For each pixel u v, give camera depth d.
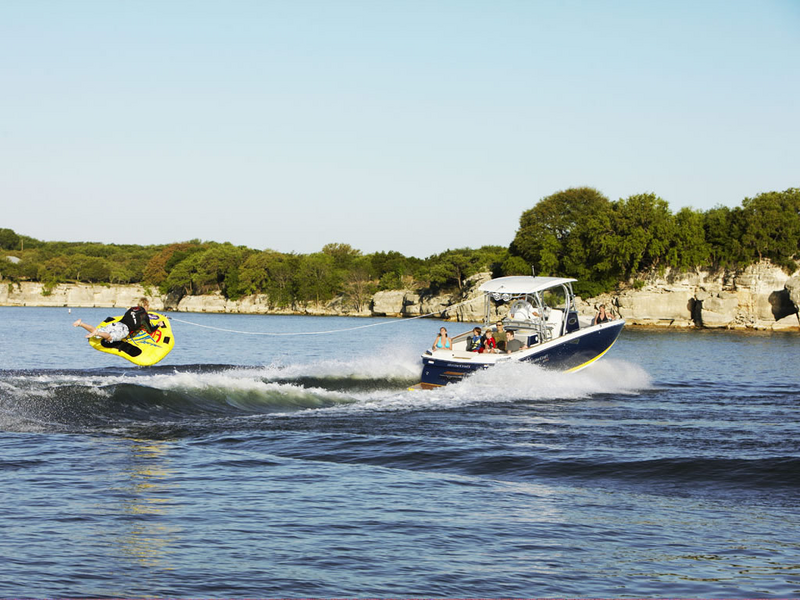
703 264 94.00
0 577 7.17
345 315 134.75
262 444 14.27
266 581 7.33
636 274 98.50
